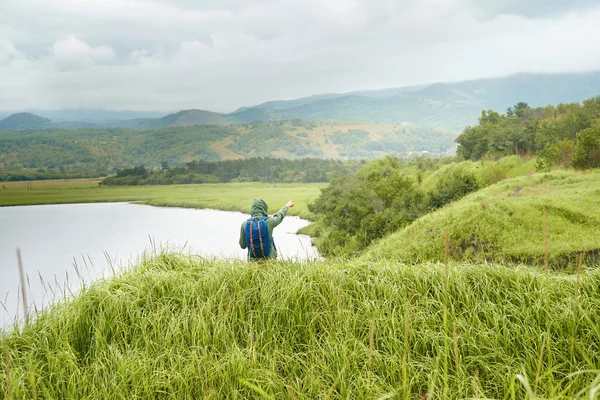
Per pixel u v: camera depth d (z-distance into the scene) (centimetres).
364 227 2998
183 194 16138
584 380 321
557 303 409
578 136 3058
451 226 1984
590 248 1438
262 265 527
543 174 2869
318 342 395
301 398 315
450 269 475
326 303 436
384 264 514
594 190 2106
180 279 494
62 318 423
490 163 4447
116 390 336
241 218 8481
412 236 2131
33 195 18275
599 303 403
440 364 354
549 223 1798
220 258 586
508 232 1794
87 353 396
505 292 444
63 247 5438
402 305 423
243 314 435
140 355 377
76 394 338
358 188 3634
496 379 341
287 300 444
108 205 13662
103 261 3981
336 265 523
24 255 4881
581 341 368
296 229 5328
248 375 344
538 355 351
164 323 422
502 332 395
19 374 350
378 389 312
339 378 338
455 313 416
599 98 5569
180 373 349
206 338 397
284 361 379
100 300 448
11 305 1428
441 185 3484
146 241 5606
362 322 416
